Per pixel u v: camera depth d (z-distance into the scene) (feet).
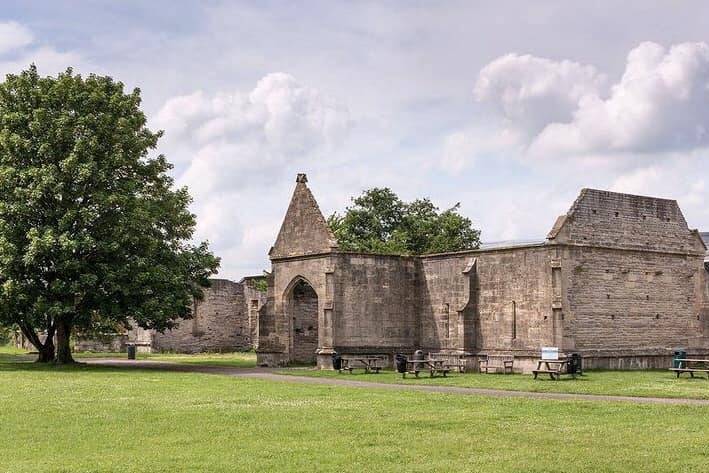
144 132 187.83
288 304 190.70
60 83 176.96
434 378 143.43
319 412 90.89
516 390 118.93
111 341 281.54
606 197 168.04
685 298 177.88
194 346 284.20
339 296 179.42
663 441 72.02
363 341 181.47
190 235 195.21
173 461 63.72
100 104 180.04
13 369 168.04
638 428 79.46
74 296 175.32
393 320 185.78
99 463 62.95
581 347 161.07
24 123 175.42
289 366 189.26
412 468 61.36
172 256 186.60
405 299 187.93
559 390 117.70
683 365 159.02
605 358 162.91
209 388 120.47
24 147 171.32
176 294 181.68
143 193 187.52
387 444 70.85
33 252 163.73
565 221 161.07
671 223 177.68
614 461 63.77
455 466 62.03
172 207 191.72
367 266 183.42
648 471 60.59
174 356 254.88
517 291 167.22
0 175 169.27
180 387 122.21
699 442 71.46
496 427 79.82
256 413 89.92
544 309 161.48
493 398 104.83
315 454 66.39
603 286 165.37
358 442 71.61
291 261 189.06
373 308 183.32
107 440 73.26
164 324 182.50
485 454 66.59
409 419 84.89
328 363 175.73
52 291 169.68
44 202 174.50
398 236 284.61
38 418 86.43
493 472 60.13
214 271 196.65
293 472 60.08
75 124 174.40
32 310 172.24
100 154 176.65
